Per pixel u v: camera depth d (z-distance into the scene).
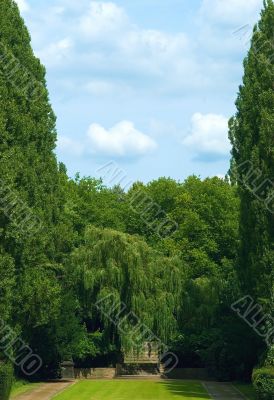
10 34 37.72
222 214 74.25
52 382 51.31
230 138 41.31
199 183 78.19
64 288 49.50
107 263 54.06
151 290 55.19
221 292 53.09
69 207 65.19
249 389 45.56
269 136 37.97
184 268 59.53
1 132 33.09
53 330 49.06
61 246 45.53
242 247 40.28
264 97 38.72
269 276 37.03
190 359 59.09
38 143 40.16
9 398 37.88
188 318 58.59
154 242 74.75
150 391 43.44
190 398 39.06
